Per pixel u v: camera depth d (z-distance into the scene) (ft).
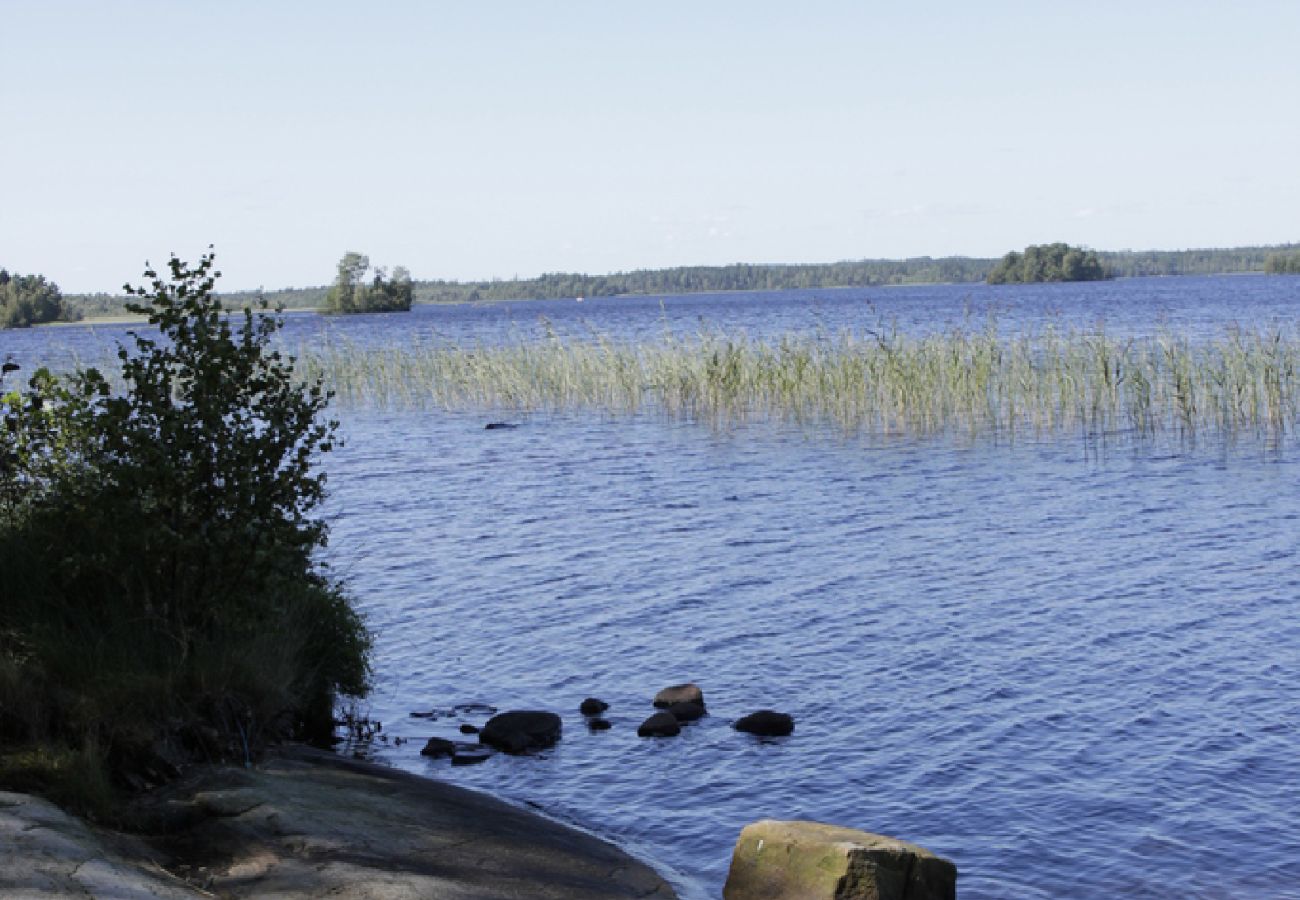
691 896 25.72
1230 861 26.61
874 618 47.85
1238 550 57.82
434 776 32.86
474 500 78.28
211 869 23.45
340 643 37.32
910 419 105.91
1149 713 36.32
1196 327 208.95
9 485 34.30
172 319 32.89
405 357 151.84
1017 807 29.94
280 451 33.14
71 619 30.94
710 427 109.19
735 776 32.60
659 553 60.95
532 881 24.84
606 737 35.88
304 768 30.12
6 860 20.77
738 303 634.84
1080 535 62.28
